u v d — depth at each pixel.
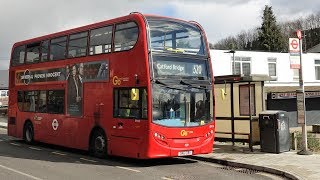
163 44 12.66
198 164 13.18
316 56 39.25
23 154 15.55
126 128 12.90
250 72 34.19
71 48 15.79
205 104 13.35
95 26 14.60
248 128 15.64
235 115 16.20
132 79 12.71
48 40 17.34
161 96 12.37
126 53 13.04
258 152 14.48
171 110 12.51
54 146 18.31
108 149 13.65
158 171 11.83
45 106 17.33
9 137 22.80
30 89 18.53
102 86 14.00
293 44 13.66
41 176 10.91
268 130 14.26
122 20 13.36
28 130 18.77
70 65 15.73
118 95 13.29
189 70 13.11
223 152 14.69
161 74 12.43
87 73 14.75
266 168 11.62
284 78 36.12
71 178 10.66
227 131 16.28
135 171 11.81
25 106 18.94
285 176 10.86
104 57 13.97
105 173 11.45
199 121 13.12
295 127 30.80
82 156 14.97
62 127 16.09
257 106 15.51
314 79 39.00
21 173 11.36
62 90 16.17
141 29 12.51
